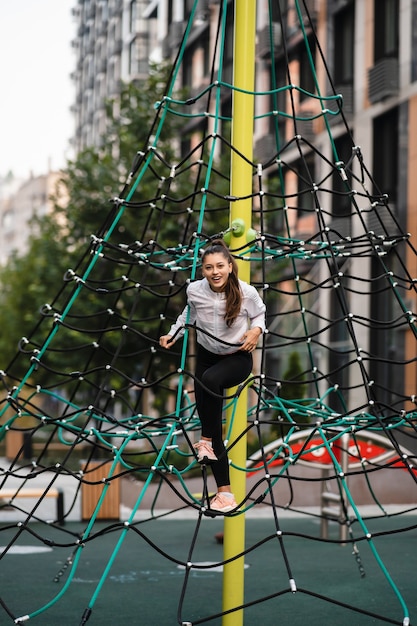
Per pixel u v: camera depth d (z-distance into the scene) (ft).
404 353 71.61
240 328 19.71
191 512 49.44
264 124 98.78
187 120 81.41
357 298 78.69
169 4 134.51
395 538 41.78
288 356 89.10
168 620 25.86
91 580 31.37
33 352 23.11
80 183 80.94
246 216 22.63
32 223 97.35
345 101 80.33
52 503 51.55
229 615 21.95
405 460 19.65
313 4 87.71
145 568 33.65
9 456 86.02
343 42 84.02
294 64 92.68
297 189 90.99
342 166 23.24
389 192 75.72
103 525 44.14
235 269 19.36
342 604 16.92
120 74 176.86
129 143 79.20
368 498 51.96
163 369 81.56
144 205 23.06
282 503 50.90
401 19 73.10
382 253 23.59
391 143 76.13
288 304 90.53
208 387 19.12
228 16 109.09
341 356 81.87
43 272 86.89
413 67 71.46
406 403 70.13
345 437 39.24
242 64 23.18
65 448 93.86
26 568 33.37
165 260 75.61
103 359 80.48
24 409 22.33
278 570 33.71
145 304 78.38
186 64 123.24
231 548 22.00
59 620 25.73
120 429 109.29
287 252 23.27
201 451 19.03
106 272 80.48
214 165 76.23
